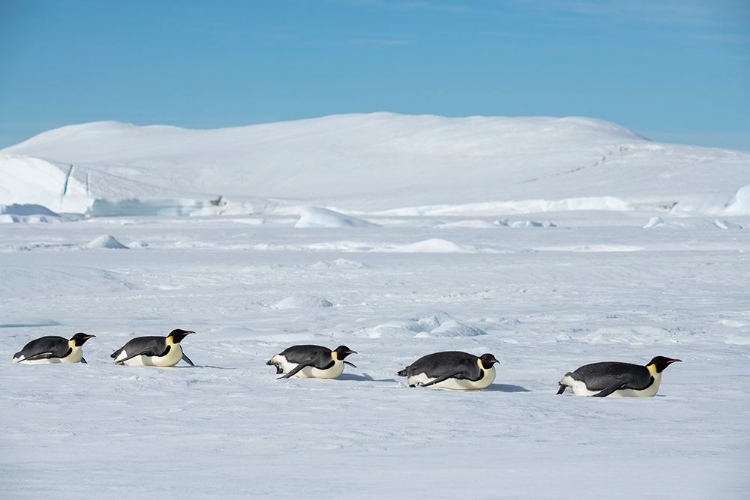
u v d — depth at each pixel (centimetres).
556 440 1143
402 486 828
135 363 2019
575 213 19812
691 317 3375
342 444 1124
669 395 1600
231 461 1003
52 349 2083
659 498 756
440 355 1720
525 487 816
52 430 1245
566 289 4694
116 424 1292
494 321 3238
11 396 1569
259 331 2983
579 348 2491
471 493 789
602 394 1548
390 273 5619
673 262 6231
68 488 827
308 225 14775
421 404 1474
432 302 4172
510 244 9069
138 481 866
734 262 6203
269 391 1636
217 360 2272
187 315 3684
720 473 885
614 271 5547
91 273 5259
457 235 10981
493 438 1165
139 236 11550
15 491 812
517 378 1898
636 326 2989
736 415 1368
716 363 2152
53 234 12162
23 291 4706
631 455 1012
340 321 3338
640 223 16600
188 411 1416
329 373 1819
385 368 2038
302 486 831
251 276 5628
